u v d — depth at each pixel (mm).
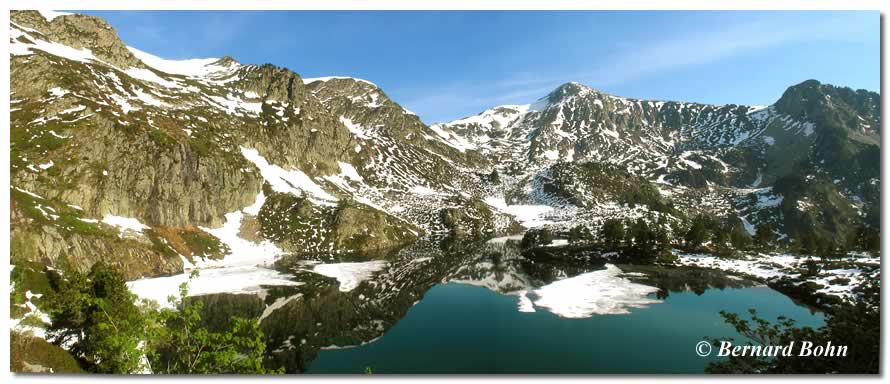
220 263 95125
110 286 39625
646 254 111875
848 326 31047
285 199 130250
